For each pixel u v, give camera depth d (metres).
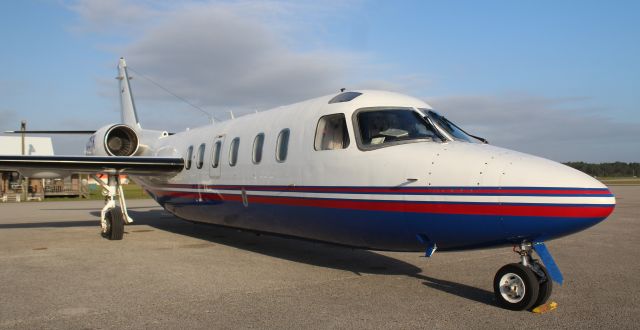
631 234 13.59
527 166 5.91
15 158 11.60
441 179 6.34
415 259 9.46
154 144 15.87
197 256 9.77
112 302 6.23
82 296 6.53
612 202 5.71
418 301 6.33
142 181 15.34
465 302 6.30
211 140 11.60
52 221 18.27
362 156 7.33
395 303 6.23
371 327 5.24
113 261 9.20
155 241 12.09
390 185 6.85
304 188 8.19
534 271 5.99
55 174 12.84
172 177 13.30
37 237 12.97
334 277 7.78
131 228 15.11
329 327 5.24
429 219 6.45
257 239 12.39
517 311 5.89
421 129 7.34
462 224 6.19
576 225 5.64
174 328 5.19
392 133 7.30
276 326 5.26
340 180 7.55
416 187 6.55
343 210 7.51
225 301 6.28
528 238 5.94
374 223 7.14
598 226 15.57
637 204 26.03
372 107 7.77
